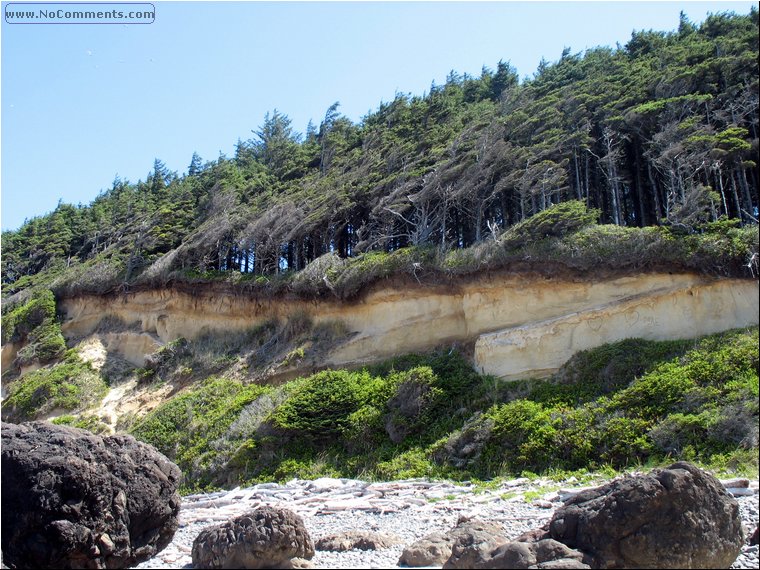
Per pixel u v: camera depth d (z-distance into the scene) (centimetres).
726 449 1597
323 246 3794
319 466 2320
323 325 3167
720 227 2198
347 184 3803
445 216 3250
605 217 3366
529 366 2348
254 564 1023
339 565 1062
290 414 2505
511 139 3434
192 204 4894
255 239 3803
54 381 3731
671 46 3791
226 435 2672
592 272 2392
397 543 1235
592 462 1783
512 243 2584
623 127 3133
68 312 4525
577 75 4309
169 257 4047
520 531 1215
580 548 940
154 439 2869
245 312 3575
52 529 1016
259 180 4831
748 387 1709
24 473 1045
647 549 895
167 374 3538
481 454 2014
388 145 4191
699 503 927
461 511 1498
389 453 2244
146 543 1155
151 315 4031
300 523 1078
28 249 6209
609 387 2045
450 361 2544
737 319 2077
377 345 2891
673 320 2170
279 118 7662
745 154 2631
